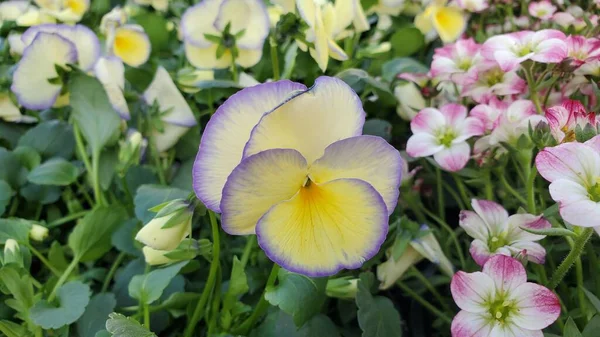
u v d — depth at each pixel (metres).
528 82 0.26
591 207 0.19
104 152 0.30
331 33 0.29
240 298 0.26
